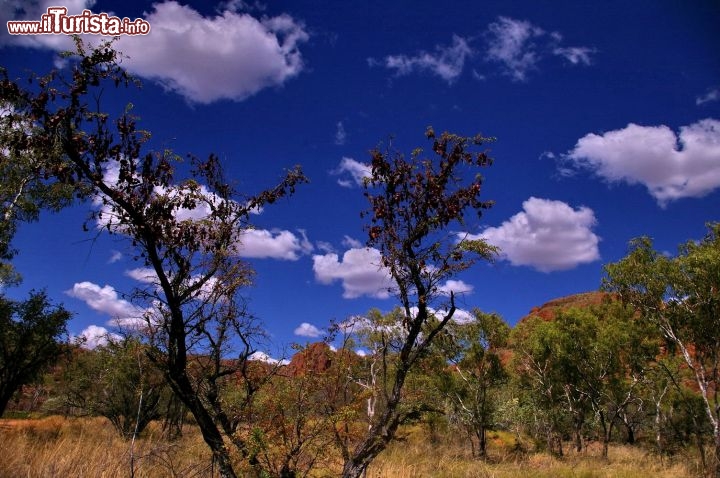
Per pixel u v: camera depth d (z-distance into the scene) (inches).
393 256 295.6
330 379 294.7
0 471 308.3
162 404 690.2
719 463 637.9
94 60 243.9
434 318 311.0
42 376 657.0
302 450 271.9
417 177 304.7
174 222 273.0
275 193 311.7
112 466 319.3
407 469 435.5
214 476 289.7
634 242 719.7
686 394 1007.0
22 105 239.1
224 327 292.8
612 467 708.7
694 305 669.9
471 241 289.3
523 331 1090.1
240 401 289.4
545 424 976.3
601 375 987.9
